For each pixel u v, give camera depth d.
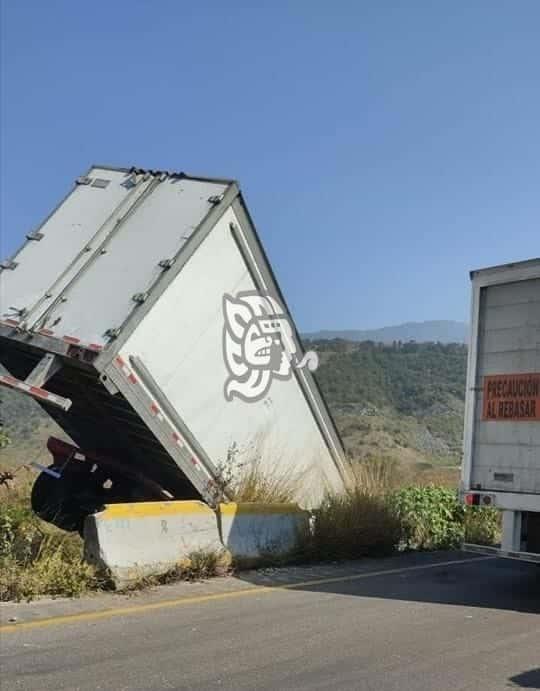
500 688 5.29
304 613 7.32
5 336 9.13
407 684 5.33
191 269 9.13
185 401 9.22
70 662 5.68
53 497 10.83
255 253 9.79
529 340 8.67
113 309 8.71
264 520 9.66
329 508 10.57
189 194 9.60
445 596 8.33
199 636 6.43
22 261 10.05
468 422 9.09
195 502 9.02
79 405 9.79
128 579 7.96
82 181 10.70
